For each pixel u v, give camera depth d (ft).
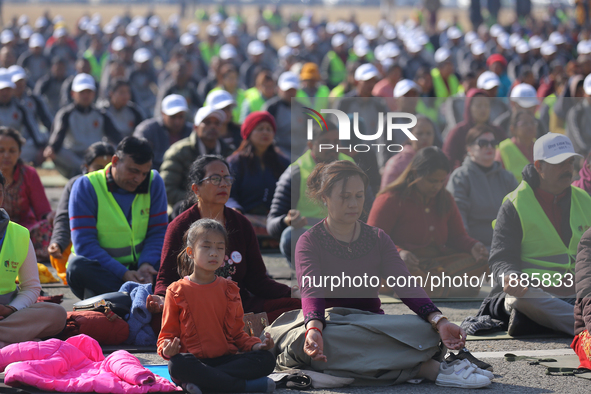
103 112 61.52
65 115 60.39
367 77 69.26
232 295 22.13
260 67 108.58
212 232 21.68
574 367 23.76
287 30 291.99
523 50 108.06
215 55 147.33
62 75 87.71
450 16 381.81
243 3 524.52
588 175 27.40
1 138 36.55
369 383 22.50
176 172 43.52
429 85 80.02
